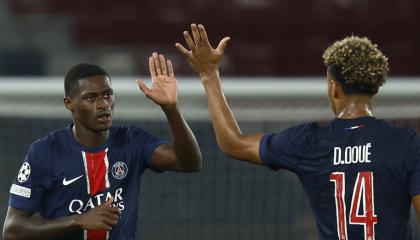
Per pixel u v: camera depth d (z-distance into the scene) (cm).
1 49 4466
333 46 1252
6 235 1378
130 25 4538
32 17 4547
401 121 2414
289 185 3147
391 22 4497
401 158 1198
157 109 2338
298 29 4509
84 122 1365
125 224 1398
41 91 2264
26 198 1384
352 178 1207
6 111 2342
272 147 1264
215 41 4525
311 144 1237
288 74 4491
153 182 3112
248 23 4519
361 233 1201
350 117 1238
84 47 4519
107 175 1402
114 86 2278
